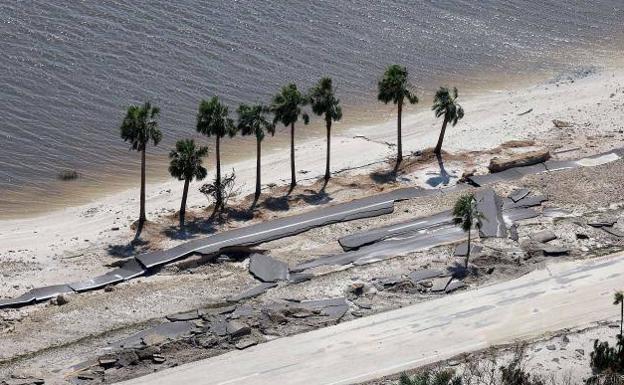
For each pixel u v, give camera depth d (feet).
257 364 613.11
